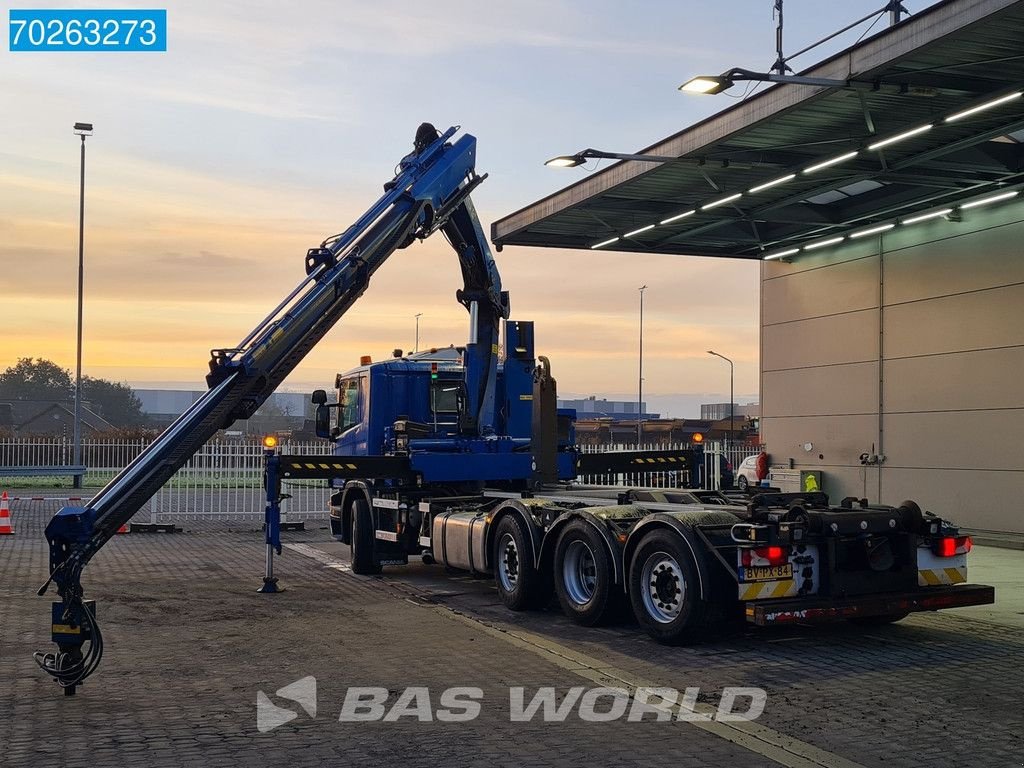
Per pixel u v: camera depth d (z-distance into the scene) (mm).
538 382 12867
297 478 12219
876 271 19906
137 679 7480
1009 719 6523
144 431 37875
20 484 36062
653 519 9086
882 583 8867
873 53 11820
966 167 15867
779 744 5957
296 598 11539
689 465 14820
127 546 17125
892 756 5746
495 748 5848
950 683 7500
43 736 6008
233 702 6828
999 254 17266
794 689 7305
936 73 12500
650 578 9125
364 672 7754
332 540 18562
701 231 19969
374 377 14211
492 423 14211
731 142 15180
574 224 19781
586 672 7805
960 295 18031
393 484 13945
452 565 12133
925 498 18688
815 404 21469
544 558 10398
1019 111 13539
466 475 12781
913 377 19016
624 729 6254
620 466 14320
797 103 12883
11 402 100938
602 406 158875
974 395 17703
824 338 21250
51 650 8352
